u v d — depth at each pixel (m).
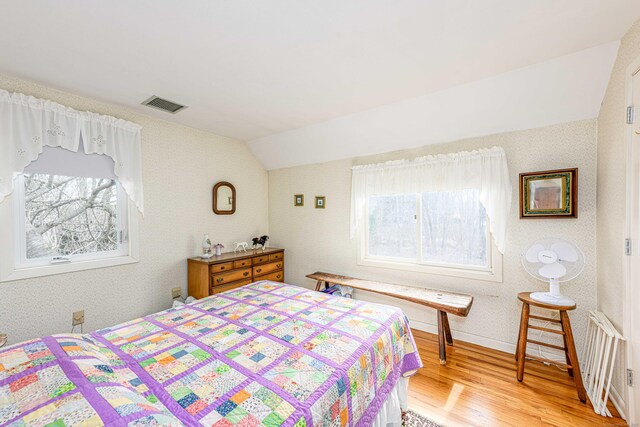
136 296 2.80
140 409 0.83
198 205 3.41
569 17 1.48
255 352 1.33
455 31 1.58
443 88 2.32
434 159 2.85
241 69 1.99
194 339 1.46
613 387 1.80
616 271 1.77
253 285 2.57
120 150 2.63
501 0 1.34
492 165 2.53
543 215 2.29
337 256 3.68
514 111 2.32
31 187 2.20
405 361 1.77
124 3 1.33
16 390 0.83
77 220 2.45
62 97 2.32
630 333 1.59
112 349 1.33
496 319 2.58
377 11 1.41
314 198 3.88
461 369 2.26
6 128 2.01
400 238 3.23
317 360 1.26
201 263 3.10
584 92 2.03
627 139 1.61
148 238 2.90
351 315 1.81
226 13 1.41
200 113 2.85
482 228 2.72
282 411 0.93
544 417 1.71
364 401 1.27
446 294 2.69
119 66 1.93
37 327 2.19
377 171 3.26
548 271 2.04
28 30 1.52
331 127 3.19
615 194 1.79
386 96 2.47
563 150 2.26
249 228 4.09
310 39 1.65
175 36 1.60
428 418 1.72
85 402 0.80
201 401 0.97
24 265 2.16
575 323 2.22
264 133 3.59
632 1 1.36
